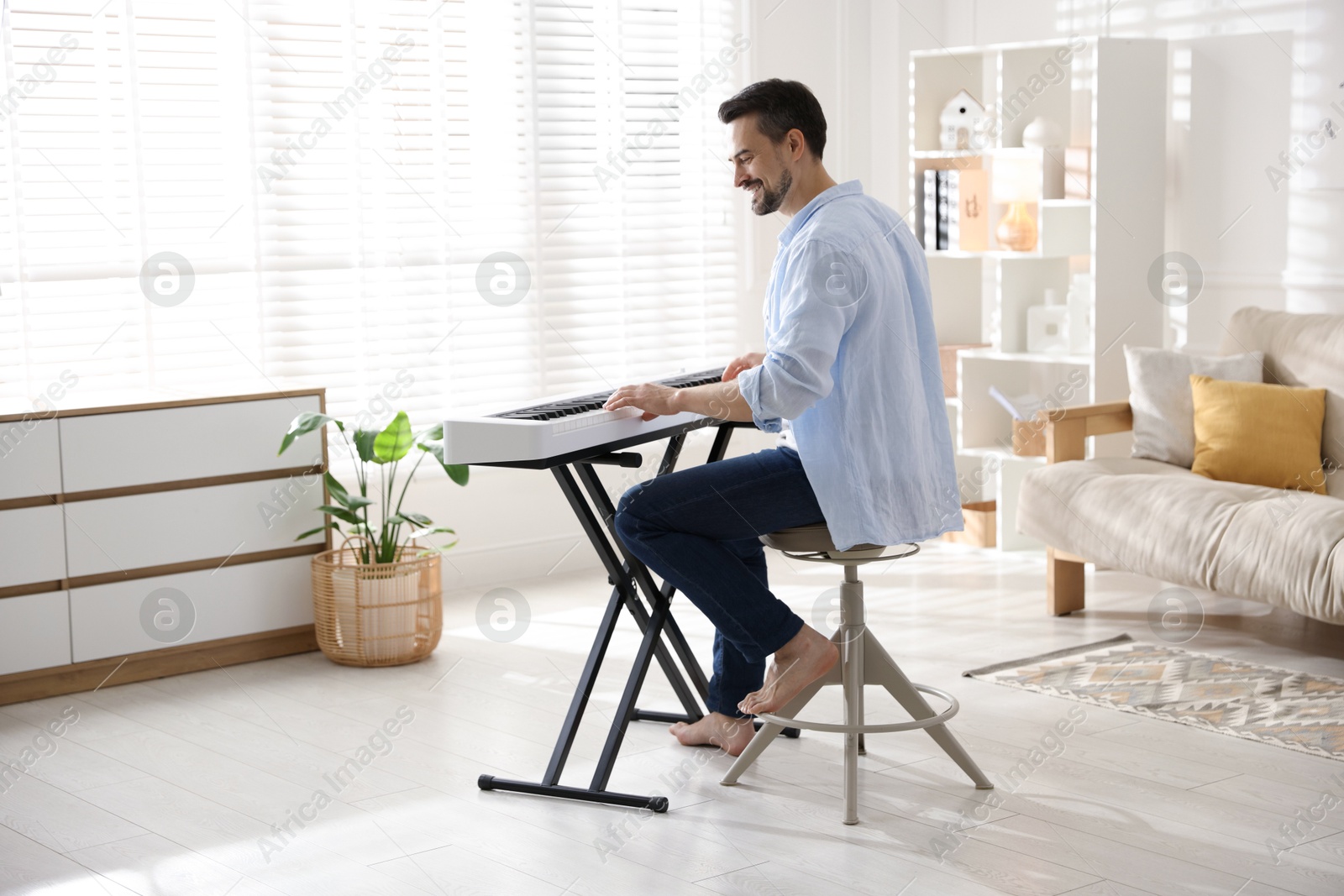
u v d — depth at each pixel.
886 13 5.23
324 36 4.16
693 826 2.45
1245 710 3.03
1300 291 4.32
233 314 4.08
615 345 4.84
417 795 2.63
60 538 3.36
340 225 4.25
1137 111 4.49
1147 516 3.59
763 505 2.44
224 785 2.71
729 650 2.80
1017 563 4.60
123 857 2.36
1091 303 4.48
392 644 3.55
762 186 2.52
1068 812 2.49
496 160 4.53
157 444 3.48
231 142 4.05
